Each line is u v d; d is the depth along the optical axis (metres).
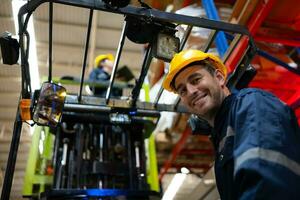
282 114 1.23
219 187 1.47
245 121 1.24
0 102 6.75
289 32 3.13
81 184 2.71
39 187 2.98
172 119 4.62
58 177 2.70
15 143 1.94
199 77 1.69
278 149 1.11
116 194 2.49
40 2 1.61
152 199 2.59
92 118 2.94
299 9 2.98
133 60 6.82
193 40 2.92
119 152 3.02
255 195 1.03
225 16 3.33
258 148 1.11
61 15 5.78
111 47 6.63
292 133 1.20
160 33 1.82
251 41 1.99
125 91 3.78
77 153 2.84
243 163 1.11
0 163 8.01
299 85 3.48
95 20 5.86
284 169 1.07
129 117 2.54
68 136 2.96
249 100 1.31
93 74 3.78
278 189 1.02
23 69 1.90
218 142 1.54
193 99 1.66
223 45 2.82
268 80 3.46
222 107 1.52
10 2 4.97
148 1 2.81
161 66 3.83
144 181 2.84
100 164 2.80
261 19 2.74
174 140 5.26
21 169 8.57
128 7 1.72
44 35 6.02
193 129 2.20
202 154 6.20
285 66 3.03
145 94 3.69
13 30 5.43
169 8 3.05
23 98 2.04
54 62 6.56
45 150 3.24
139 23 1.77
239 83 2.10
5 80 6.21
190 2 3.08
